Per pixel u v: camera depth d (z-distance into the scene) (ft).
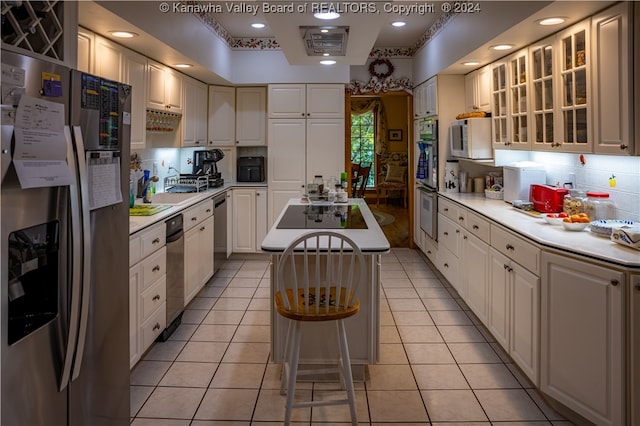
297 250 7.54
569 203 9.61
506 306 9.20
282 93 17.89
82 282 5.09
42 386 4.70
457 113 15.76
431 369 9.16
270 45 17.69
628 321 6.33
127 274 6.50
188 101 15.61
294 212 11.48
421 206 18.48
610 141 7.66
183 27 11.80
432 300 13.43
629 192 8.78
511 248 8.96
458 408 7.77
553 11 7.95
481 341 10.52
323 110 17.94
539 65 10.28
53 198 4.73
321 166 18.06
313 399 8.04
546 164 12.15
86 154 5.34
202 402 7.96
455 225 13.39
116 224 6.15
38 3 4.98
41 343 4.67
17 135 4.18
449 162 15.70
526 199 11.59
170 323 10.69
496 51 11.50
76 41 5.59
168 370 9.12
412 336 10.81
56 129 4.72
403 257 18.74
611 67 7.59
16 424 4.34
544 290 7.63
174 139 15.06
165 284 10.34
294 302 7.00
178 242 11.28
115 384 6.24
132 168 12.91
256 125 18.60
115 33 9.51
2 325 4.10
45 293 4.86
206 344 10.37
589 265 6.78
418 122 18.70
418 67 18.07
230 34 16.97
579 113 8.63
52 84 4.68
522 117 11.25
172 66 13.62
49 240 4.78
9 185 4.12
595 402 6.77
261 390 8.37
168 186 15.70
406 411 7.68
